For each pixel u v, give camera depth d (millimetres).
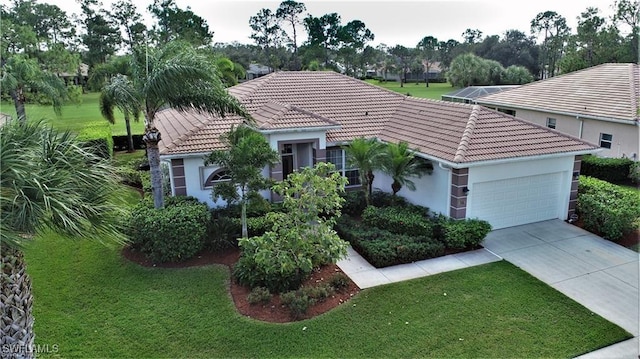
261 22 89625
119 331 9961
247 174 13008
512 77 63750
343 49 93250
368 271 12797
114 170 7688
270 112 18953
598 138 23812
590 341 9508
